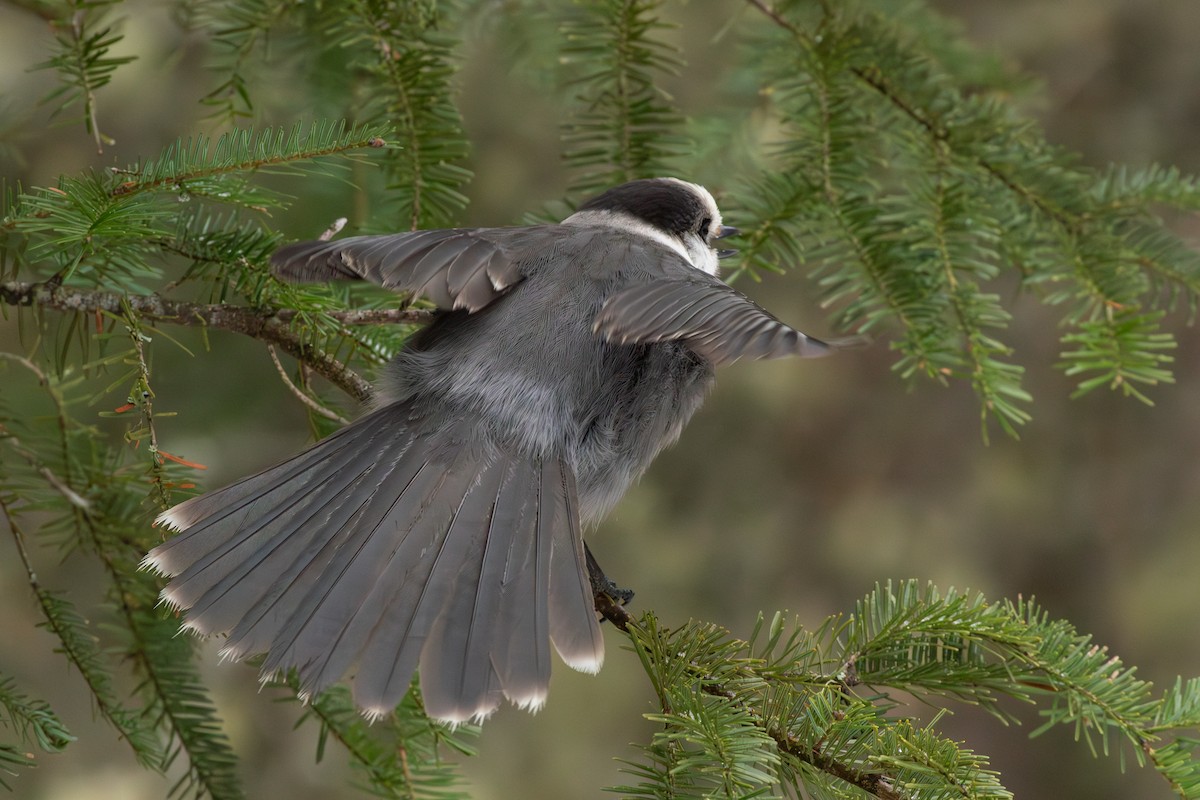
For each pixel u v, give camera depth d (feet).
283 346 18.78
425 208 21.24
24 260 17.62
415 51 21.27
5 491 18.78
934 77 23.86
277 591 15.93
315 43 23.63
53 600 18.94
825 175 22.39
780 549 40.40
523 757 36.01
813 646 17.01
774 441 41.91
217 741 19.90
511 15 26.37
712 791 14.23
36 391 25.16
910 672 17.04
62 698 31.37
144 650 19.84
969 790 14.75
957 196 22.22
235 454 32.94
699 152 25.43
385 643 15.64
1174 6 38.99
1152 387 43.50
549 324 18.06
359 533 16.49
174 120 31.22
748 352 13.38
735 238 22.03
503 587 16.29
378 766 19.52
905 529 41.45
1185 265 23.16
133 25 30.60
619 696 36.76
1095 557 42.63
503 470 17.33
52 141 30.45
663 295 15.44
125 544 19.58
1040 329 43.04
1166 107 39.34
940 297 21.45
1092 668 16.89
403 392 18.07
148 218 16.58
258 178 23.91
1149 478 43.06
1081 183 24.13
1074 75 39.45
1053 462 43.11
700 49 32.58
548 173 33.37
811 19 24.02
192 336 30.91
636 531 39.04
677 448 40.65
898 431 42.47
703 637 16.65
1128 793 41.83
